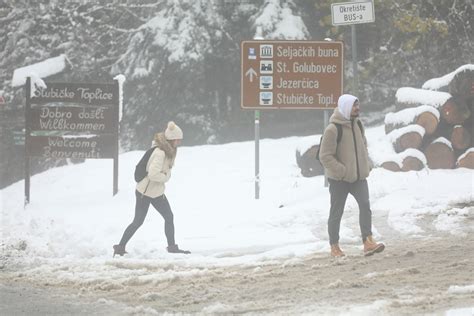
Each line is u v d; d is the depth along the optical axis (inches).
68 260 930.1
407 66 2491.4
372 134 1659.7
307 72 1258.0
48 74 2161.7
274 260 876.0
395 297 650.2
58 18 2854.3
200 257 909.2
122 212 1222.9
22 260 936.9
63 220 1147.9
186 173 1499.8
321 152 853.2
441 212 1079.6
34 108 1374.3
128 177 1525.6
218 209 1186.6
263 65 1252.5
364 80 2516.0
